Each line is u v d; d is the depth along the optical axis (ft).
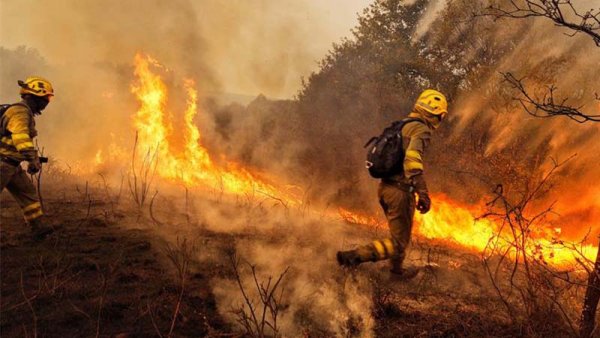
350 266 13.14
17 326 10.49
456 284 15.43
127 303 11.74
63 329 10.52
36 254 14.49
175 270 14.01
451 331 11.92
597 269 11.72
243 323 11.30
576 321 12.68
